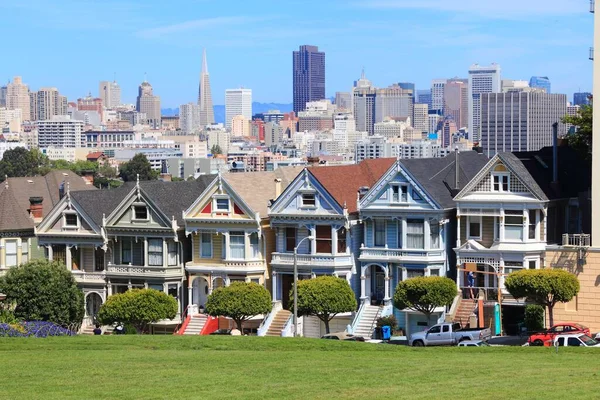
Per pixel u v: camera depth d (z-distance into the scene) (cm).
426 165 14662
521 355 10075
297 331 13775
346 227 14350
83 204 15875
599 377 8612
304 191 14612
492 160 13888
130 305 14425
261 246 14962
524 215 13725
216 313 14138
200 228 15125
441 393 8075
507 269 13775
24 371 9262
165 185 15862
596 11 13575
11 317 12662
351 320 14375
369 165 15625
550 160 14738
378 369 9162
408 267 14150
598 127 13500
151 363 9631
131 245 15612
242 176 15562
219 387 8481
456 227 14312
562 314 13525
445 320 13762
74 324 15100
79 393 8350
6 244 16150
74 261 15925
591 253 13375
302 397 8075
